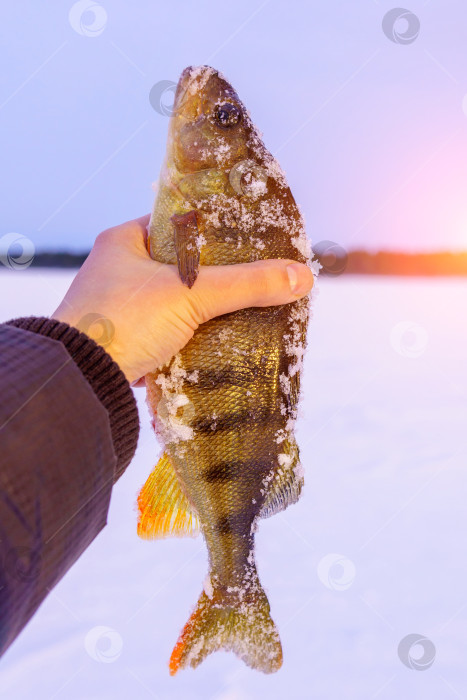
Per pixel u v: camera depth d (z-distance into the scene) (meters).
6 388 0.31
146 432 1.07
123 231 0.48
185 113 0.49
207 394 0.46
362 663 0.53
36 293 3.07
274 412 0.47
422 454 0.97
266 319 0.46
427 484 0.83
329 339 2.44
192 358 0.45
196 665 0.46
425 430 1.12
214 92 0.49
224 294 0.44
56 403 0.32
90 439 0.33
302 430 1.12
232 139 0.48
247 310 0.46
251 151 0.49
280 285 0.45
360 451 0.99
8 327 0.34
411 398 1.42
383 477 0.86
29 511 0.30
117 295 0.43
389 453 0.98
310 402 1.36
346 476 0.87
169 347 0.44
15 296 2.89
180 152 0.48
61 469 0.31
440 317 3.18
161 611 0.58
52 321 0.36
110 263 0.45
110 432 0.34
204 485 0.46
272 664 0.47
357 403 1.35
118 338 0.42
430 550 0.66
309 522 0.72
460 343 2.32
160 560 0.66
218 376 0.45
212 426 0.46
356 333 2.61
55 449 0.31
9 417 0.31
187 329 0.44
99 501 0.33
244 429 0.46
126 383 0.36
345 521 0.72
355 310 3.48
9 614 0.30
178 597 0.60
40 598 0.31
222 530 0.47
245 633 0.47
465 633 0.56
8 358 0.32
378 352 2.12
